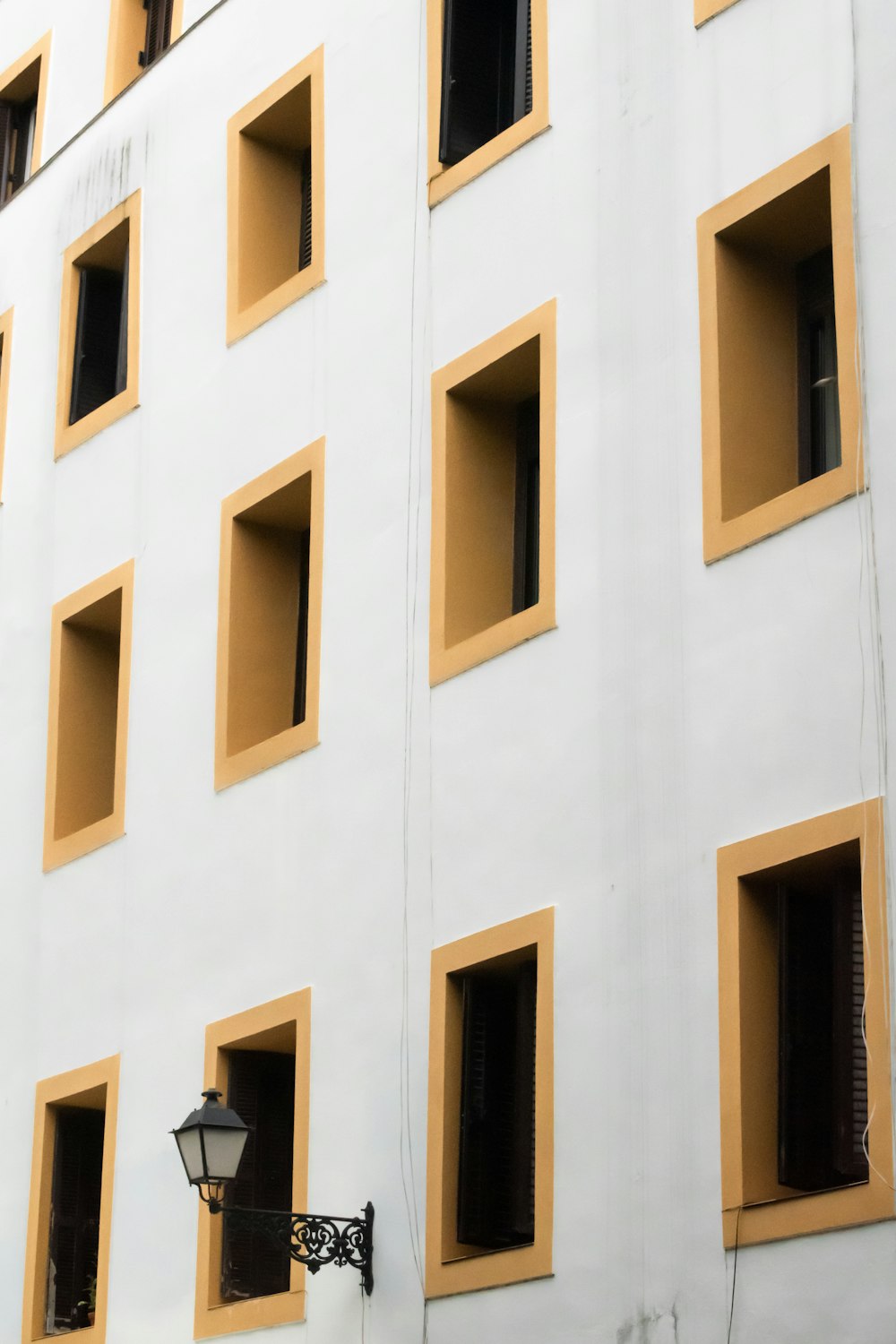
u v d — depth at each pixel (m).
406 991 20.25
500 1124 19.55
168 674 24.44
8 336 29.22
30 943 25.78
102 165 27.89
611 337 19.44
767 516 17.61
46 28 31.11
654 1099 17.50
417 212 22.20
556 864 18.88
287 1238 20.41
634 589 18.67
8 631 27.70
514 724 19.61
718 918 17.30
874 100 17.44
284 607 23.91
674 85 19.36
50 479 27.48
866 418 16.97
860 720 16.55
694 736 17.83
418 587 21.09
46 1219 24.73
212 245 25.36
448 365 21.27
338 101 23.73
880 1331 15.49
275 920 22.05
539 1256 18.19
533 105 20.91
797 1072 16.86
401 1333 19.47
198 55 26.42
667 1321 16.98
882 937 16.03
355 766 21.44
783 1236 16.25
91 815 26.34
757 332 18.55
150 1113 23.19
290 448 23.27
